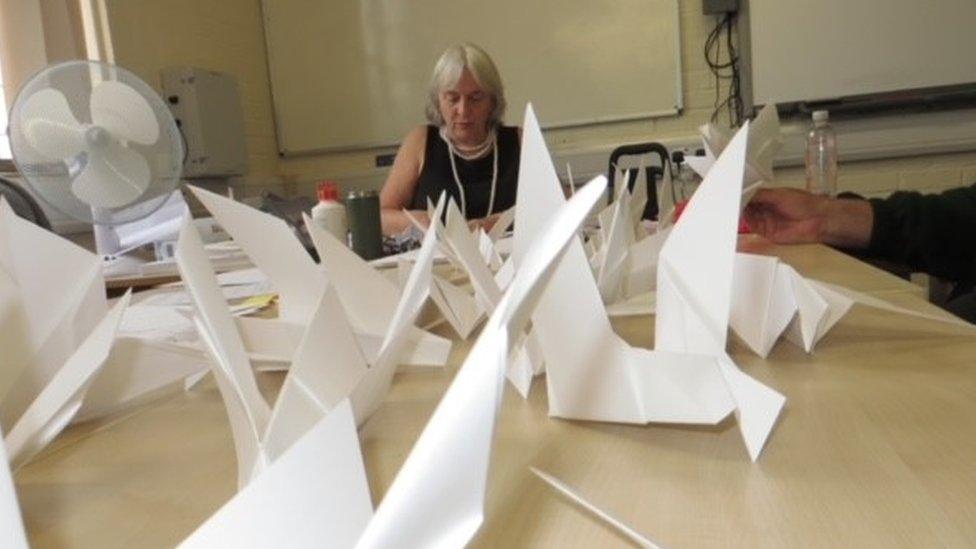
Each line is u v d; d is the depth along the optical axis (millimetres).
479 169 2086
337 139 3293
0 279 316
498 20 3033
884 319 439
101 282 353
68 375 288
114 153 1429
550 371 292
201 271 272
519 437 276
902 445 245
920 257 795
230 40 3062
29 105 1354
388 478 251
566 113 3010
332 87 3260
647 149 1707
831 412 283
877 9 2484
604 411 279
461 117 2049
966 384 306
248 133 3162
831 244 821
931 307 455
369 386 261
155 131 1475
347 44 3217
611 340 280
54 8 2242
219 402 392
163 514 245
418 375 402
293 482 157
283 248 388
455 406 135
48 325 326
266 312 670
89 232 2020
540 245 162
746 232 867
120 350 362
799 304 376
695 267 303
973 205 775
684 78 2869
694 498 217
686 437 267
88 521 244
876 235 797
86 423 364
